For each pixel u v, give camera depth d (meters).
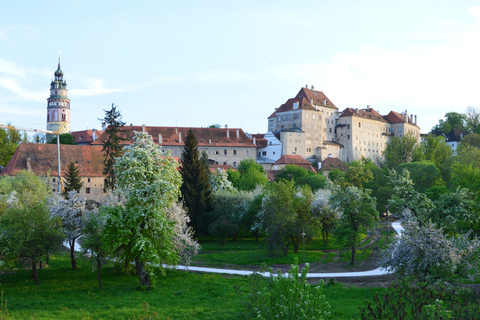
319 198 70.81
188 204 77.19
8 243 39.44
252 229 72.69
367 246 68.50
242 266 56.00
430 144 153.00
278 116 197.88
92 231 42.84
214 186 94.25
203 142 162.00
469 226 51.97
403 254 36.81
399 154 155.25
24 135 153.12
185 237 48.88
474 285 39.94
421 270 36.72
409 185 52.66
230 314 32.69
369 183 101.19
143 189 43.00
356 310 32.66
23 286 41.03
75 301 36.25
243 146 166.88
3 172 107.19
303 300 20.34
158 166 45.28
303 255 61.69
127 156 45.28
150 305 35.62
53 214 48.47
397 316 25.48
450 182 90.56
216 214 79.25
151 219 42.03
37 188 69.19
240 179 115.50
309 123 190.38
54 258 55.56
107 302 36.09
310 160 186.38
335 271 52.19
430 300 27.78
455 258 34.94
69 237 48.28
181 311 33.81
